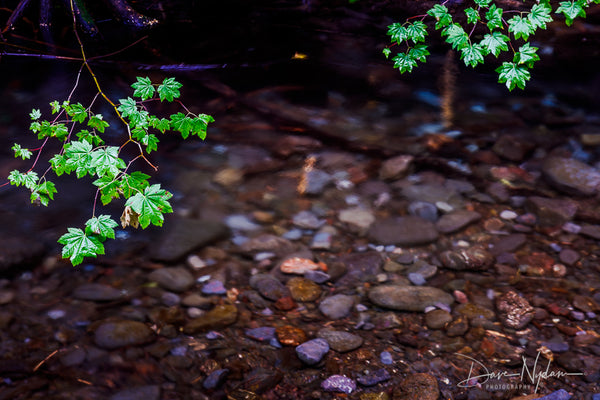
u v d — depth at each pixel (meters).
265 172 3.21
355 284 2.66
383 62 4.57
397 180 3.16
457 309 2.57
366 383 2.36
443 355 2.43
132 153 3.33
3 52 4.53
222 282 2.66
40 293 2.60
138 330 2.48
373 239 2.85
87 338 2.46
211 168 3.23
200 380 2.37
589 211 2.96
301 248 2.81
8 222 2.88
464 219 2.92
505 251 2.78
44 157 3.29
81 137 2.50
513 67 2.41
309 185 3.12
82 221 2.92
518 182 3.14
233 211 2.98
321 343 2.46
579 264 2.72
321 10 5.52
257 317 2.54
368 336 2.49
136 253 2.76
